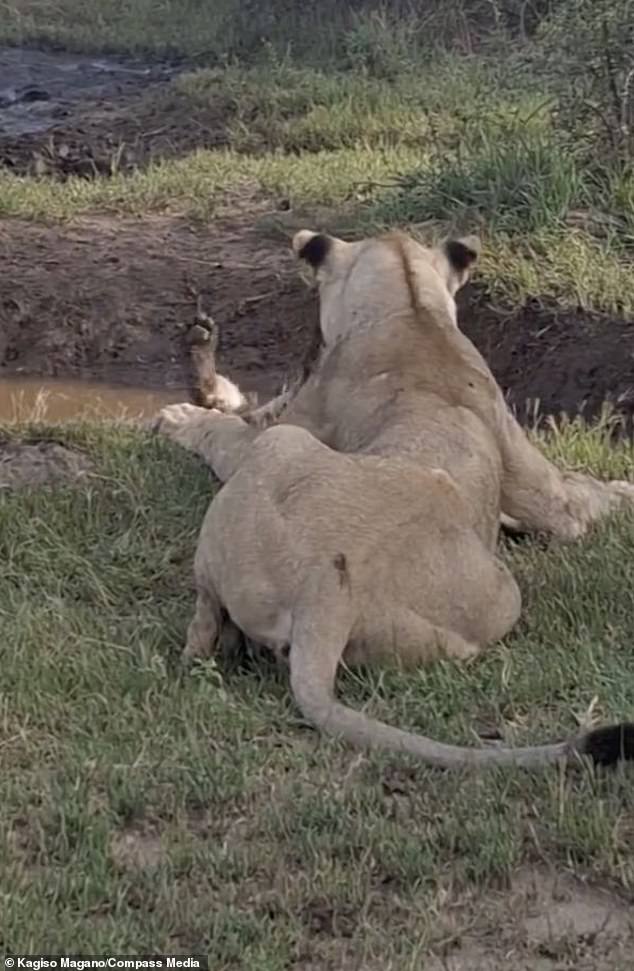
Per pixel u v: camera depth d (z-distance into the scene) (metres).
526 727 5.79
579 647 6.24
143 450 8.07
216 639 6.23
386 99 14.95
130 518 7.43
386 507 6.05
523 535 7.29
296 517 5.97
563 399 9.48
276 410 7.96
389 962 4.62
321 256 7.59
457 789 5.34
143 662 6.09
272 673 6.12
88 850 5.04
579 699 5.93
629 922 4.86
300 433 6.26
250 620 5.99
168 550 7.13
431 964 4.67
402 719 5.80
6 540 7.09
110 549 7.11
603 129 11.48
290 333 10.76
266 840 5.14
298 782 5.39
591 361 9.59
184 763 5.47
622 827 5.18
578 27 11.41
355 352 7.12
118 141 14.68
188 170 13.27
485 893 4.94
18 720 5.77
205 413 8.19
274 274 11.24
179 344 10.75
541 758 5.39
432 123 13.48
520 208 11.09
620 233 10.78
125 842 5.16
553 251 10.57
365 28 17.03
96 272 11.28
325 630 5.77
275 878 4.96
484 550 6.26
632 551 7.05
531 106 13.19
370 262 7.39
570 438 8.50
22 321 10.86
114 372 10.60
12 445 8.27
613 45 11.26
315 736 5.70
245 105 15.13
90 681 5.98
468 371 7.07
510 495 7.14
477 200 11.34
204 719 5.75
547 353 9.80
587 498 7.45
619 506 7.58
